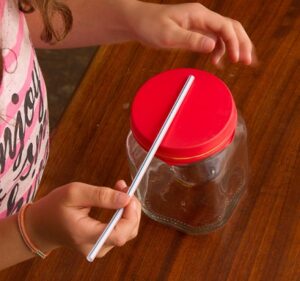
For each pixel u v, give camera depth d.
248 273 0.62
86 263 0.65
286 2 0.77
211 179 0.64
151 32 0.68
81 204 0.52
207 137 0.53
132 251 0.65
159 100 0.56
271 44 0.74
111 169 0.70
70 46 0.78
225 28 0.66
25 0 0.69
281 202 0.65
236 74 0.73
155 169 0.64
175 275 0.63
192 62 0.75
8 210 0.73
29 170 0.75
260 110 0.70
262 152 0.68
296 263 0.61
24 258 0.60
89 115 0.74
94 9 0.73
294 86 0.71
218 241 0.64
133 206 0.51
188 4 0.68
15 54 0.69
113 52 0.78
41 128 0.78
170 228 0.65
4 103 0.67
